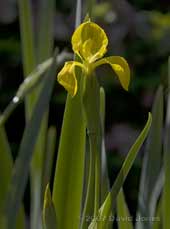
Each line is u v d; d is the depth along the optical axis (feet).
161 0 14.52
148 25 13.47
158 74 13.56
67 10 13.58
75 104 5.02
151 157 5.70
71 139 5.08
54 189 5.13
